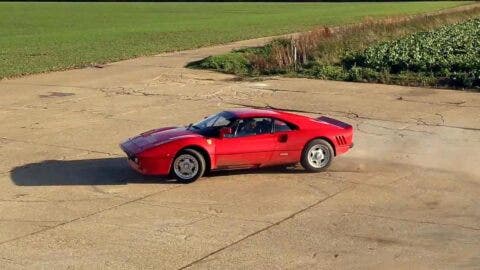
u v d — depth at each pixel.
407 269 9.23
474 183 13.46
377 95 24.56
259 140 13.99
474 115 20.52
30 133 18.77
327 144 14.45
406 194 12.77
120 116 21.09
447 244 10.16
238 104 23.11
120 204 12.35
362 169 14.64
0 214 11.81
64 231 10.90
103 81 28.81
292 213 11.70
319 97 24.33
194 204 12.30
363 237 10.48
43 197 12.85
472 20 55.16
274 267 9.32
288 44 36.06
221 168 13.99
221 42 46.38
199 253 9.88
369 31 40.25
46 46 46.06
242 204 12.27
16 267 9.39
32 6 114.94
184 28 61.94
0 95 25.45
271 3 122.44
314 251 9.91
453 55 31.56
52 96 25.09
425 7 92.62
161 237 10.58
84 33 58.53
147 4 122.19
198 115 21.12
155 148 13.52
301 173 14.38
